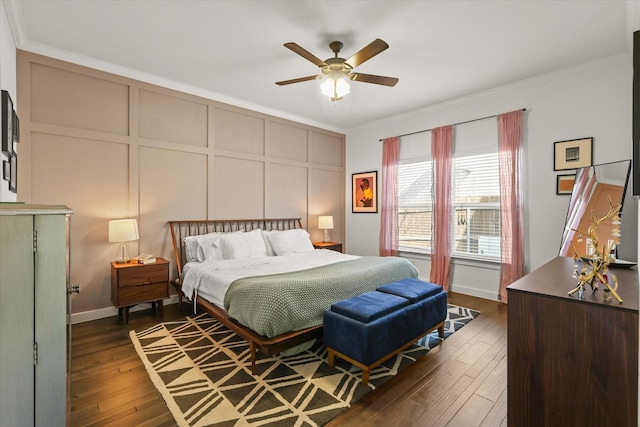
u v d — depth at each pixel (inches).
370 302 96.2
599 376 51.3
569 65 134.0
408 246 203.6
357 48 119.6
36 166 119.6
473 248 172.7
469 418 72.2
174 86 152.9
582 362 52.9
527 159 151.2
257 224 189.9
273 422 70.4
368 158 227.3
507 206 155.0
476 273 170.6
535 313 57.8
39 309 41.3
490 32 108.4
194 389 82.8
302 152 215.3
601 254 61.9
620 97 126.7
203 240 151.1
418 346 108.5
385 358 89.1
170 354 102.5
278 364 96.2
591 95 133.2
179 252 156.6
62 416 42.8
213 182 169.3
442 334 115.2
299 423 70.1
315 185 223.9
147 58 128.9
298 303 94.5
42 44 117.6
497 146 162.2
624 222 102.3
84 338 114.2
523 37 111.7
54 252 42.4
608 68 129.2
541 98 146.7
